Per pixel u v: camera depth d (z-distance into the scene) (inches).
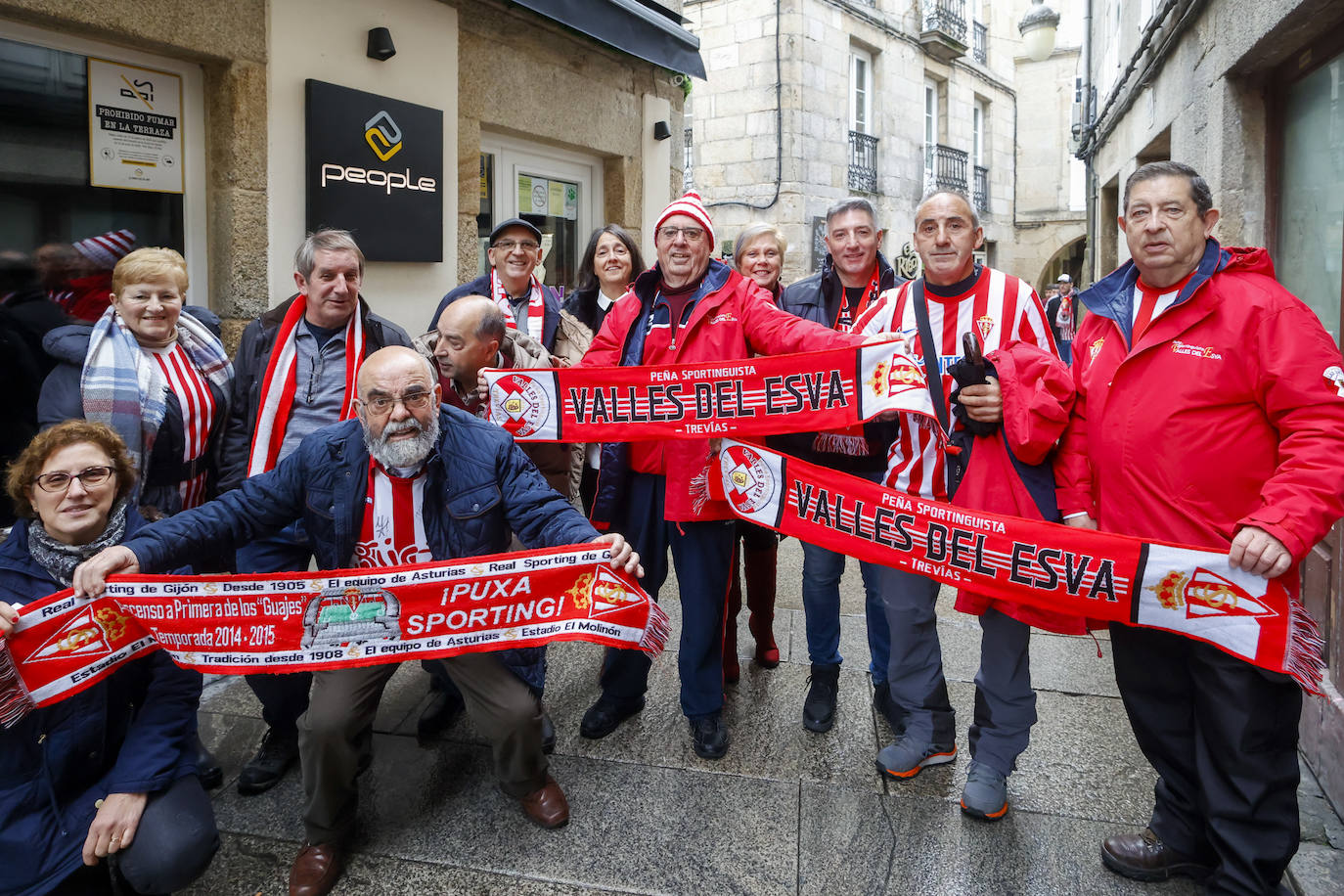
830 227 129.1
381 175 175.9
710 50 483.5
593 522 116.6
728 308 109.3
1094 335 88.7
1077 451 89.1
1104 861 90.9
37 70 130.4
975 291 98.7
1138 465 82.2
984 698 99.0
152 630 82.0
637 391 109.0
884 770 107.0
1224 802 79.5
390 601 86.3
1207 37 186.2
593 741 116.9
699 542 110.0
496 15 205.5
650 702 128.5
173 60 147.4
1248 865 78.1
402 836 96.6
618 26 224.8
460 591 87.0
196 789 81.7
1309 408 73.5
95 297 139.8
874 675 127.5
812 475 100.7
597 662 143.4
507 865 91.8
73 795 79.9
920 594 103.0
